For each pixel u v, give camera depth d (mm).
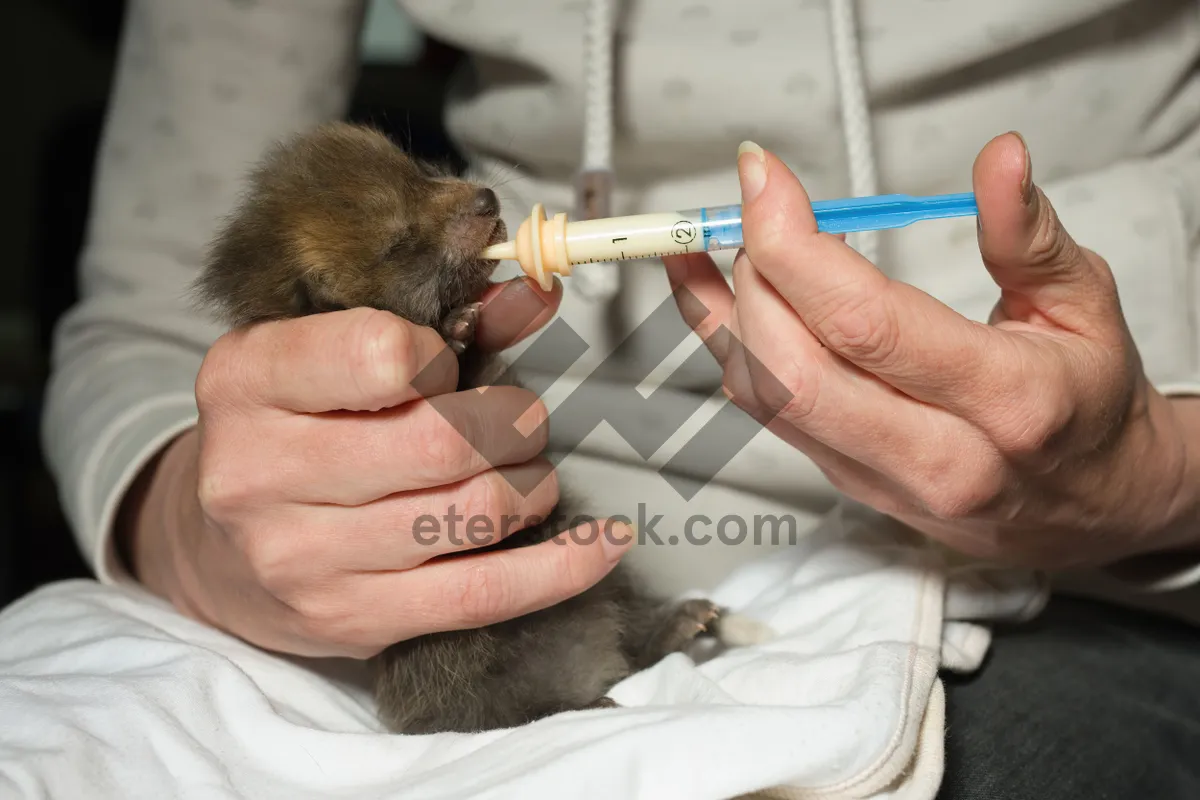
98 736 386
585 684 466
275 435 404
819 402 392
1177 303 500
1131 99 528
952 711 439
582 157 542
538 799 363
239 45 586
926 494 404
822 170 528
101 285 576
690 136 532
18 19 1524
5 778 366
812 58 514
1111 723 437
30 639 439
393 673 460
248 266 454
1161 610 514
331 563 408
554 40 534
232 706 406
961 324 383
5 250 1539
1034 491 418
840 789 376
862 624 438
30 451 1057
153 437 497
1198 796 413
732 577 505
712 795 365
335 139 480
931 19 511
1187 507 456
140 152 585
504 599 408
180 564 469
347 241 455
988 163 377
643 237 400
